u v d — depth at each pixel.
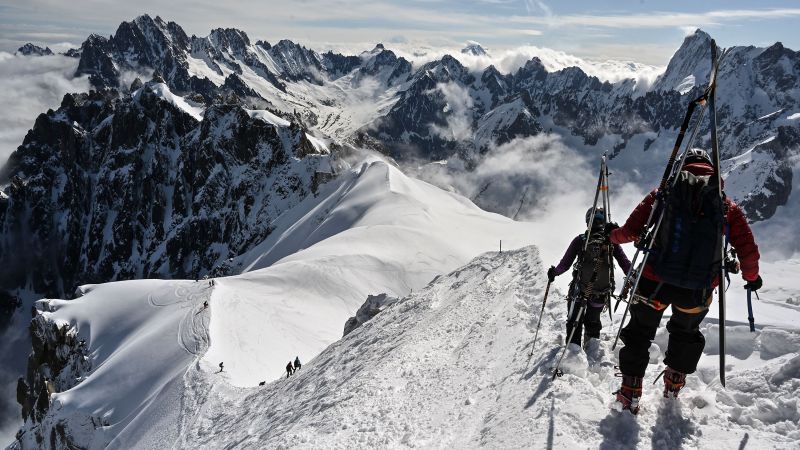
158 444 40.44
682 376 5.69
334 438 8.87
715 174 5.08
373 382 10.81
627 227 5.57
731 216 5.16
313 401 14.16
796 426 5.04
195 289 93.25
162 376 64.75
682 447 5.18
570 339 7.15
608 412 5.79
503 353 8.83
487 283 14.41
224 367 59.22
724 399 5.77
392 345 14.18
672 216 5.13
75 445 59.44
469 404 7.72
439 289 18.23
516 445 5.79
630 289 5.68
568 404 6.09
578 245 7.46
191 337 71.31
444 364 10.14
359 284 97.69
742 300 12.42
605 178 7.25
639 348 5.70
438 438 7.20
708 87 5.20
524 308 10.36
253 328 76.62
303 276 96.25
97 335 90.94
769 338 7.05
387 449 7.67
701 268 5.03
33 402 97.50
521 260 14.88
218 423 24.48
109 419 60.81
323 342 78.06
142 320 89.38
